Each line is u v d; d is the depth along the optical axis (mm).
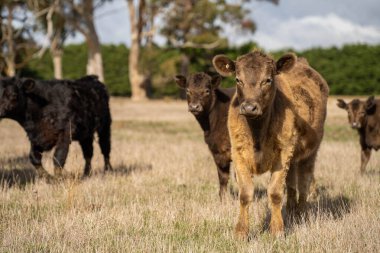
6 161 13469
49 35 43938
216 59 6660
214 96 9680
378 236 6324
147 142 18547
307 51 50500
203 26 49281
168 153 15273
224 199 8977
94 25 45531
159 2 48094
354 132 22500
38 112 10695
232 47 51625
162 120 30984
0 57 44344
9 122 28656
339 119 28516
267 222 7570
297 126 6859
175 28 49125
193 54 51406
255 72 6203
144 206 8547
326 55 49906
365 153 12656
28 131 10711
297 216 7754
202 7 47500
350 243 6137
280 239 6492
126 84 60062
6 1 42719
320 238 6477
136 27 49812
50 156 13656
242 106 5977
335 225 6934
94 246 6340
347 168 12492
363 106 12766
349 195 9492
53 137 10859
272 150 6535
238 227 6562
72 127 11117
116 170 12648
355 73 48500
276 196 6574
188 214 7996
